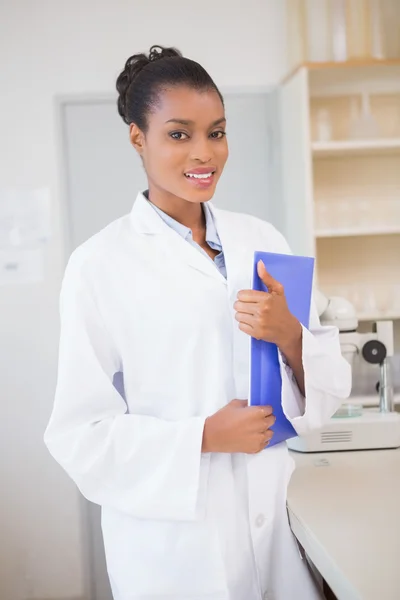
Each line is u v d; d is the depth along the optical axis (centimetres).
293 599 134
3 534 325
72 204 322
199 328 127
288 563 135
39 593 325
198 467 119
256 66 326
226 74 326
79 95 320
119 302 128
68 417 126
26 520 325
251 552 132
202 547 126
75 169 321
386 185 330
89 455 124
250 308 120
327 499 140
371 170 330
